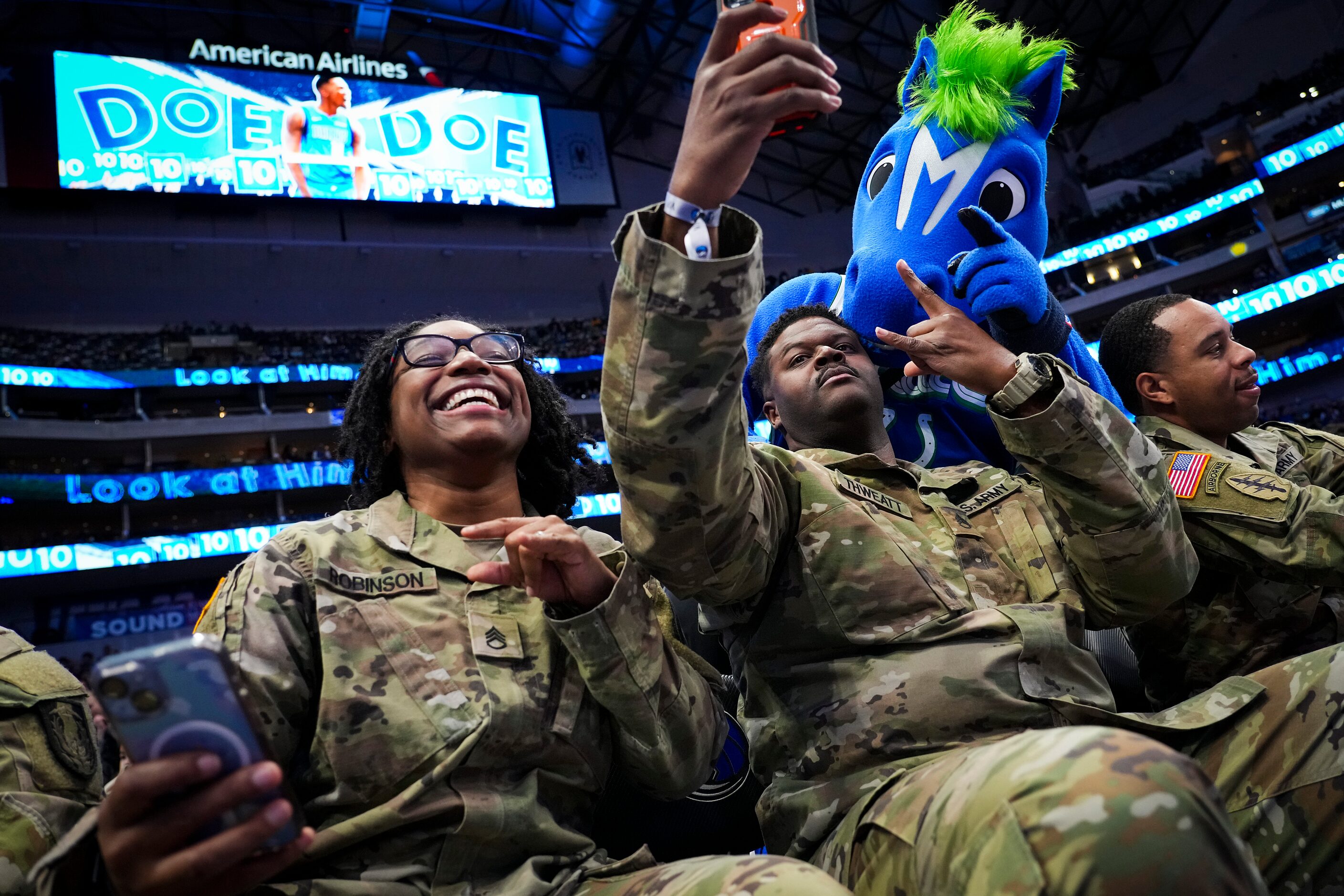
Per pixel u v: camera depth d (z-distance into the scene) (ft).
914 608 4.21
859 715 4.01
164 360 52.85
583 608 3.80
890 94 60.54
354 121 58.08
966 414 7.18
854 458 5.08
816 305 6.25
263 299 57.62
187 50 59.11
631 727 3.84
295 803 2.67
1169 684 5.69
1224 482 5.43
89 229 53.21
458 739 3.65
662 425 3.55
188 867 2.46
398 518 4.37
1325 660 4.19
